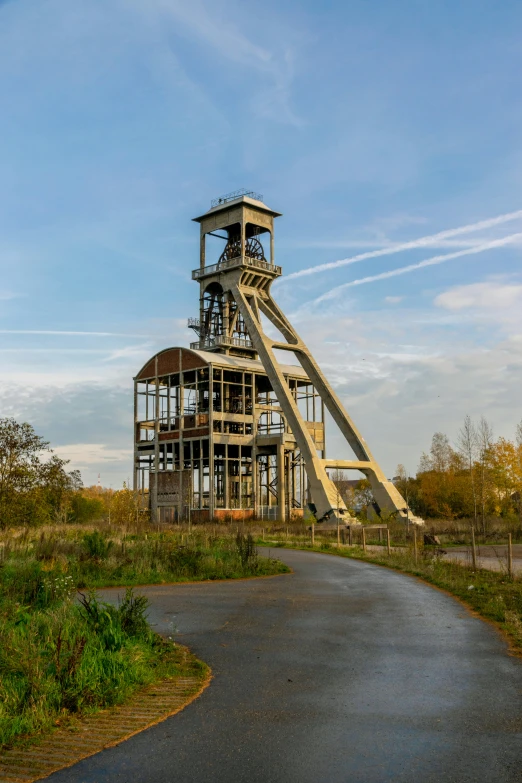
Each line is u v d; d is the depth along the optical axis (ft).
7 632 39.19
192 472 259.80
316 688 34.60
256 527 206.39
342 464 234.99
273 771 24.29
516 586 71.31
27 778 24.16
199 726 29.12
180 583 79.46
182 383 264.31
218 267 278.26
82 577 75.36
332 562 108.68
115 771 24.62
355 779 23.50
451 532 183.52
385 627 51.16
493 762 24.67
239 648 44.16
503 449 253.44
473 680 35.68
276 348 259.19
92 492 419.13
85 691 31.96
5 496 144.25
